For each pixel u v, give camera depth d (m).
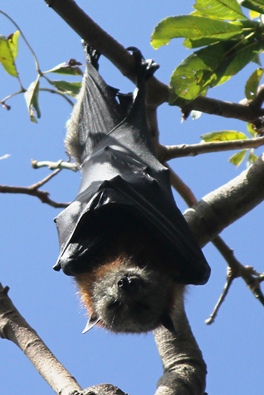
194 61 9.66
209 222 10.44
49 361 7.50
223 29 9.53
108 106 12.67
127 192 11.09
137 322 11.19
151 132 12.46
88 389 6.68
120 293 11.02
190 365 8.46
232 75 9.84
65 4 9.25
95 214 11.23
